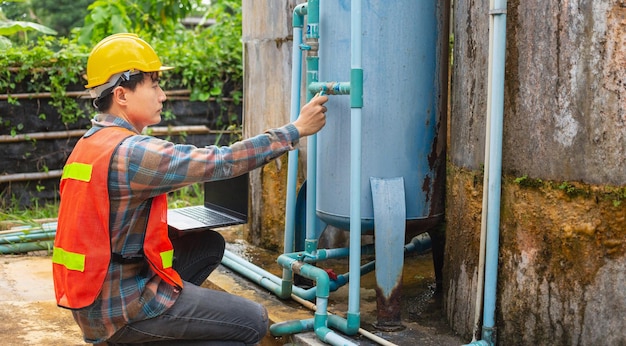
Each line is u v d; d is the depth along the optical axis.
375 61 2.94
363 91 2.96
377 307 3.04
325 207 3.14
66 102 6.47
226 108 7.15
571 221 2.50
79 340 3.31
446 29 3.16
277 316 3.24
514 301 2.68
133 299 2.16
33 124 6.41
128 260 2.16
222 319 2.30
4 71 6.22
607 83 2.38
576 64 2.43
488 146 2.65
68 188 2.15
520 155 2.62
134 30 7.98
